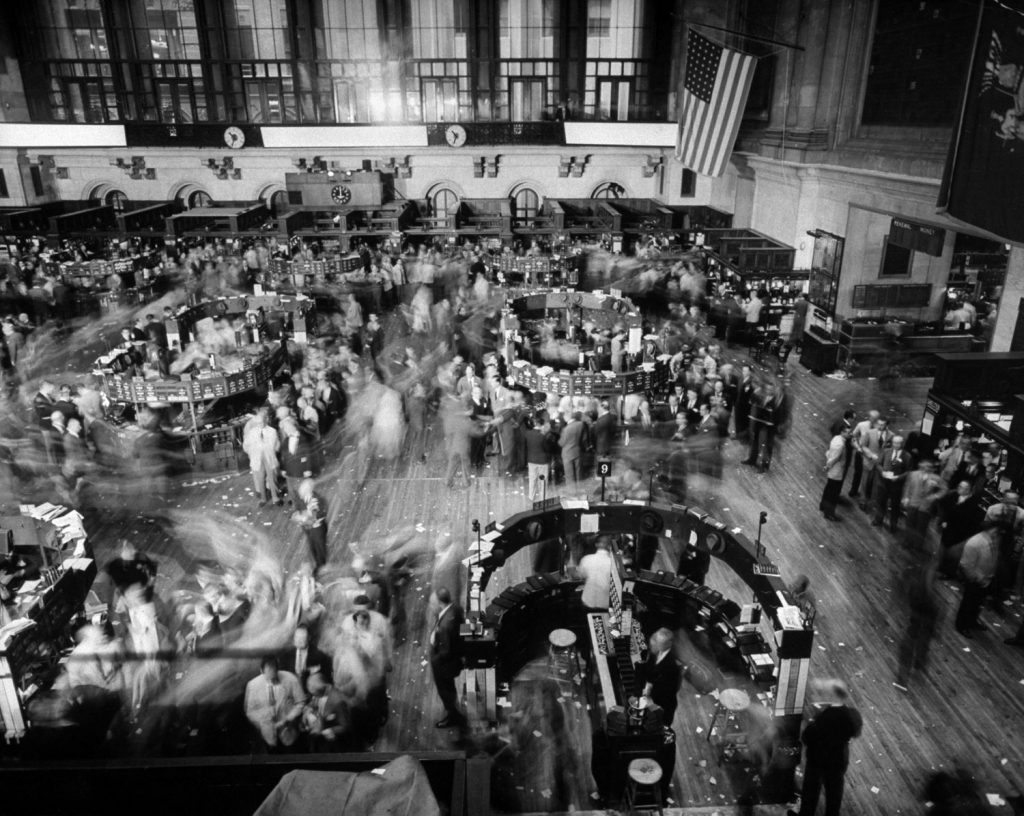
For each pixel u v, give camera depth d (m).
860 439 11.11
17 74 29.44
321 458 12.62
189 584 9.43
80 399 12.64
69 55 29.52
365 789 2.56
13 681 6.78
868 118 17.83
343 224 25.36
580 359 14.39
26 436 13.64
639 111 30.55
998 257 19.42
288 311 17.47
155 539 10.62
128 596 7.54
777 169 21.25
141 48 29.38
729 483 12.22
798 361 18.33
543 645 8.57
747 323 18.80
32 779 3.54
